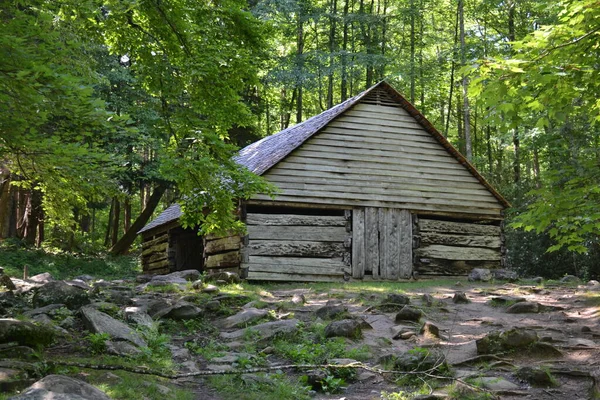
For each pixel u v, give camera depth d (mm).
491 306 12531
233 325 10250
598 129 19500
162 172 9406
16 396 4898
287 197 18062
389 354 8172
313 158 18594
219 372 6875
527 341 8430
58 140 7754
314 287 15758
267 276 17438
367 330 10023
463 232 20453
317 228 18312
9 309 9703
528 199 25766
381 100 19844
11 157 8242
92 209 34656
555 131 20312
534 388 7117
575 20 6789
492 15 34281
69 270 25938
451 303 12961
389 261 19172
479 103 7121
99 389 5871
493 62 6793
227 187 10234
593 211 7770
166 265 22781
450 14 39719
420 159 20094
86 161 7789
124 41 10570
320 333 9383
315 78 36750
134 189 34094
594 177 7891
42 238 32719
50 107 7324
